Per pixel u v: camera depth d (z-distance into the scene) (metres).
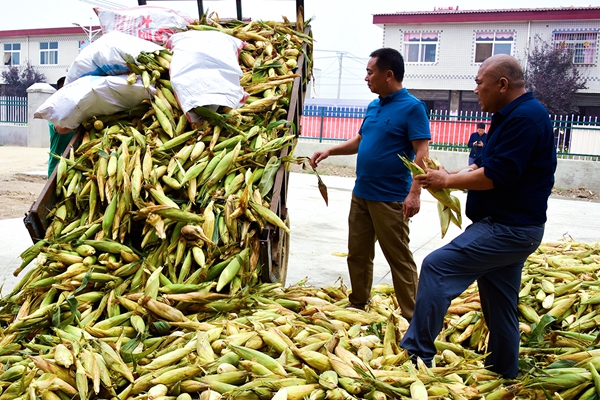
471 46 25.69
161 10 5.08
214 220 3.68
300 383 2.70
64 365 2.70
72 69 4.41
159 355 2.99
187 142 4.19
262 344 3.06
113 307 3.41
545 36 24.73
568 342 3.64
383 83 4.16
